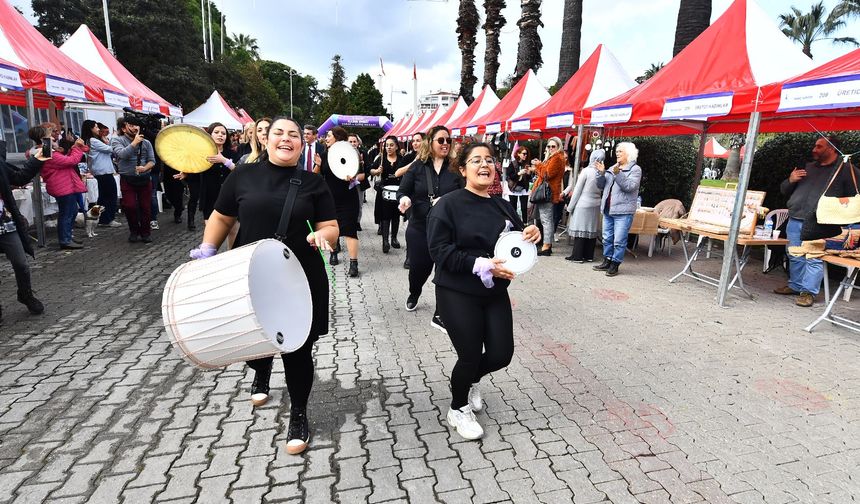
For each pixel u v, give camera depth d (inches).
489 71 744.3
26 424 115.1
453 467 102.2
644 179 439.2
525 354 160.4
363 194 534.9
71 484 94.9
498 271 95.4
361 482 97.1
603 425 118.7
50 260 273.4
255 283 82.0
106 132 381.4
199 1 1831.9
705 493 95.0
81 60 367.6
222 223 101.3
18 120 465.4
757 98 187.5
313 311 102.3
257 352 82.8
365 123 1454.2
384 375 143.7
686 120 343.3
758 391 136.5
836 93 157.6
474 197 107.6
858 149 283.7
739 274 225.1
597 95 320.8
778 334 180.1
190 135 117.7
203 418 119.0
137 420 117.6
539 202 313.4
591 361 155.3
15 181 176.1
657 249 349.1
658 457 106.3
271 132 95.8
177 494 92.7
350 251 253.1
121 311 194.4
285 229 95.7
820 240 193.0
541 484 97.3
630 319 195.2
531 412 124.5
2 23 258.5
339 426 116.8
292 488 95.1
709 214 258.4
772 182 322.0
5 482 95.2
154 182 376.8
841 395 134.6
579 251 299.3
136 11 1066.7
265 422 117.6
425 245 186.4
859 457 107.2
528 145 607.5
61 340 165.2
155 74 1068.5
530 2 560.1
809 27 1430.9
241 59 2476.6
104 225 380.5
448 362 152.9
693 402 130.1
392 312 200.4
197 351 82.7
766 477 100.0
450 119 733.9
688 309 209.0
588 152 422.0
